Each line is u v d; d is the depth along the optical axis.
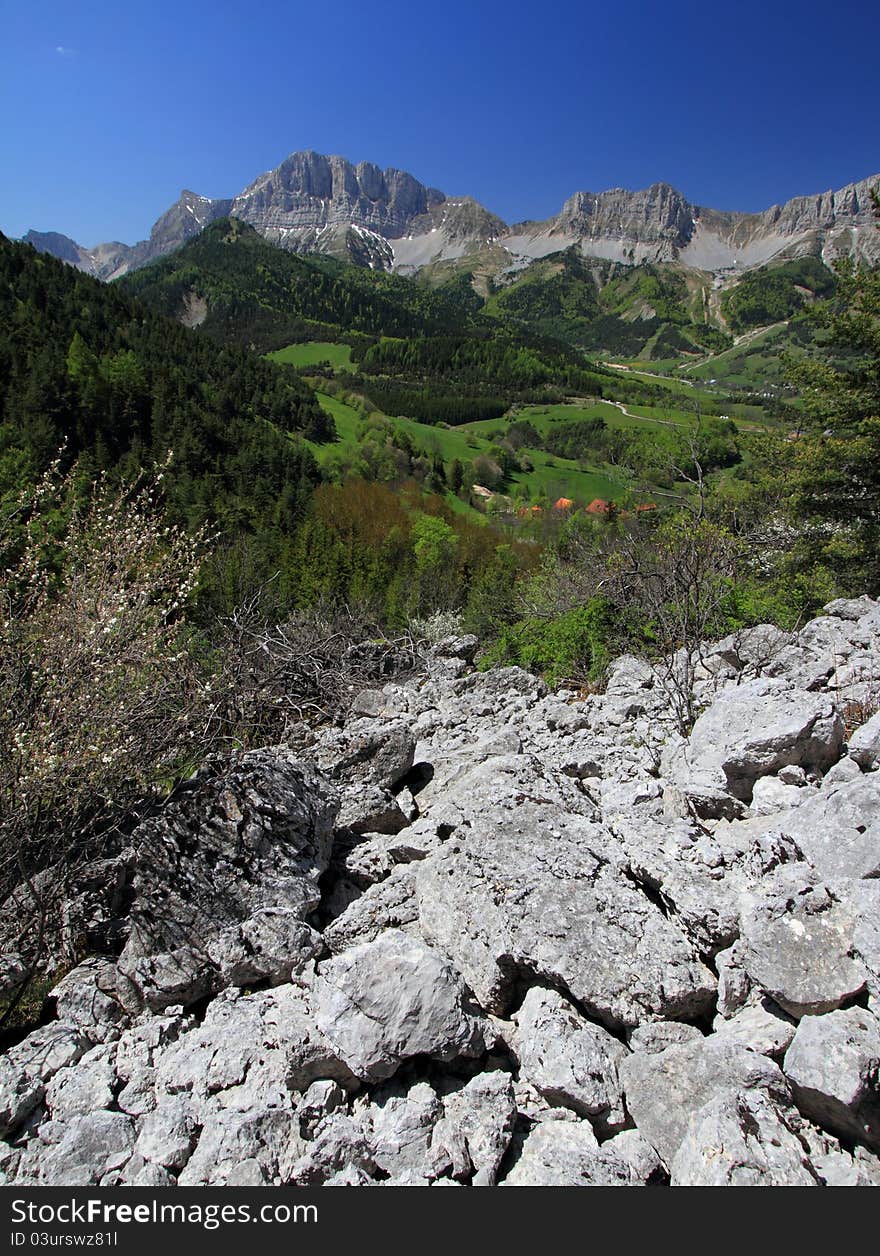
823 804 3.77
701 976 3.00
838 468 17.05
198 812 4.11
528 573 26.59
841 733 4.99
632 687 8.78
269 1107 2.64
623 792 5.07
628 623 11.41
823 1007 2.62
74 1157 2.61
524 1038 2.91
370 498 65.12
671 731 6.89
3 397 49.75
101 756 4.59
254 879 3.94
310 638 12.17
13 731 4.29
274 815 4.17
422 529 52.03
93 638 5.14
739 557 11.73
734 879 3.47
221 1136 2.55
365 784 5.56
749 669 7.94
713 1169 2.17
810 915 2.86
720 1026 2.89
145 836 4.03
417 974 2.86
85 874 4.47
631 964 3.03
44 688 4.93
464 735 7.59
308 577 32.47
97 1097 2.91
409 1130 2.55
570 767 6.12
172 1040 3.31
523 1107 2.70
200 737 5.71
